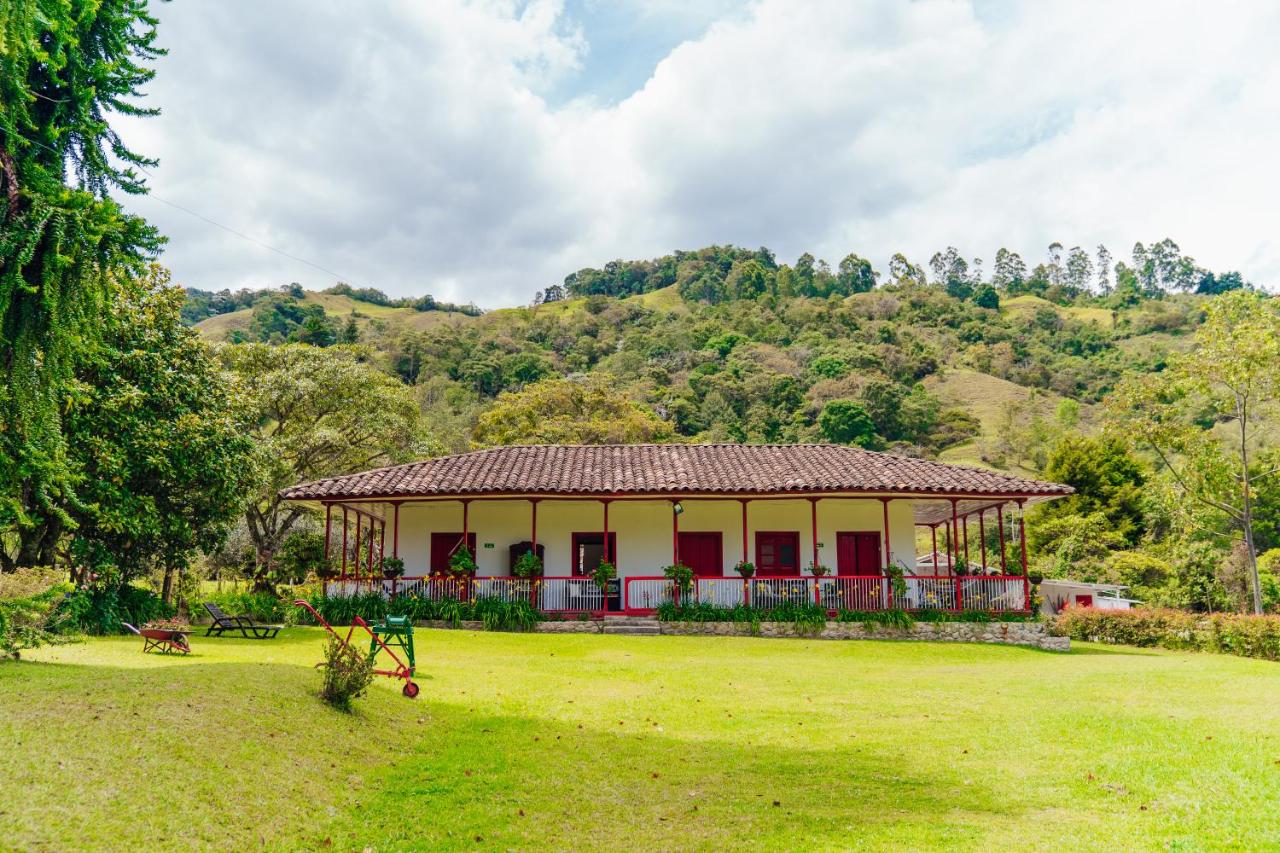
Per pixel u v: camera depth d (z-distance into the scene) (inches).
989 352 3959.2
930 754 381.4
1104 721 440.8
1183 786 318.0
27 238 320.8
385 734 382.3
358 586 906.1
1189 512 1235.2
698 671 624.1
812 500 946.1
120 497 684.1
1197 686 570.6
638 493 912.3
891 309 4643.2
